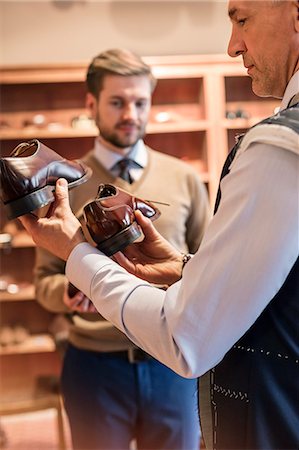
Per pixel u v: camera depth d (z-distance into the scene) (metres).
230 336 1.07
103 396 2.15
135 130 2.29
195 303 1.06
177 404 2.17
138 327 1.13
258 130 1.05
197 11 4.46
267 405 1.14
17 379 3.20
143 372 2.14
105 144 2.32
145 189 2.28
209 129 4.15
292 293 1.10
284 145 1.02
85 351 2.19
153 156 2.37
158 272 1.36
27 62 4.38
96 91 2.34
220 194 1.18
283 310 1.12
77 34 4.39
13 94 4.27
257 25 1.13
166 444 2.19
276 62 1.14
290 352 1.12
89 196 2.26
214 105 4.15
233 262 1.04
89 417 2.17
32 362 4.36
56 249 1.24
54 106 4.29
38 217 1.27
